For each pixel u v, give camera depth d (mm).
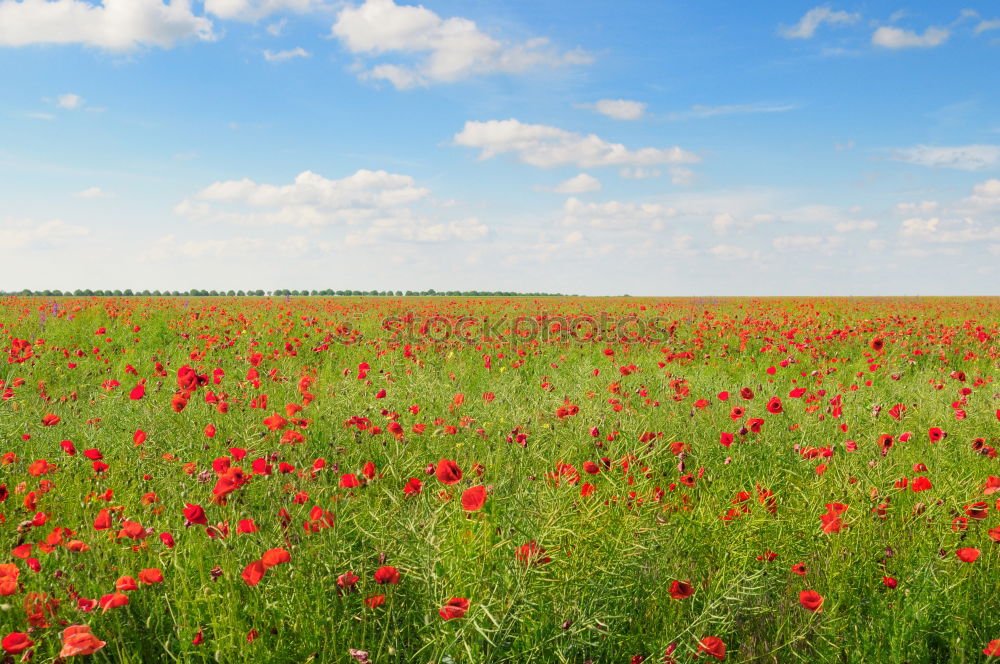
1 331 10469
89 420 4668
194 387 4328
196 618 2201
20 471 3803
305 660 2051
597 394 5578
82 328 12133
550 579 2186
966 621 2312
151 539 2680
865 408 5285
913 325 12031
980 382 6898
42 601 2186
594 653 2211
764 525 2846
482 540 2303
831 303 24219
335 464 3533
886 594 2438
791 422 4879
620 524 2594
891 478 3295
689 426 4547
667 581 2494
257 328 12562
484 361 9258
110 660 2154
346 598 2227
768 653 2293
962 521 2723
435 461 3924
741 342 11070
